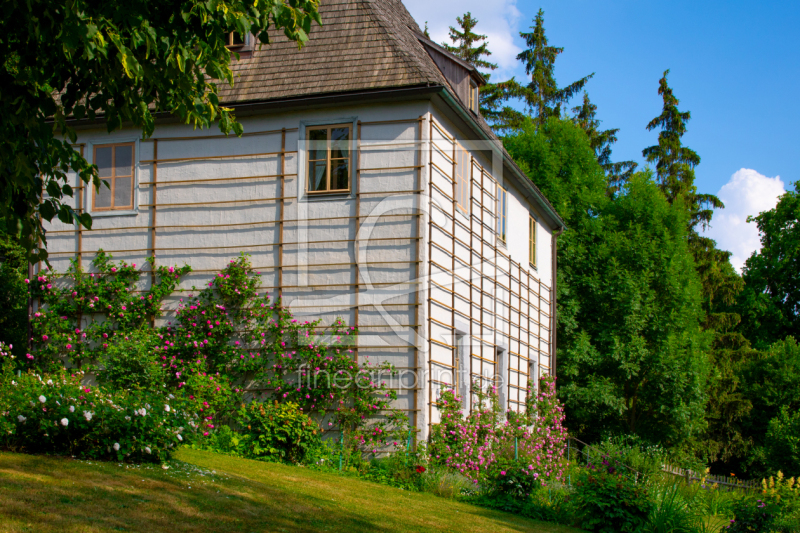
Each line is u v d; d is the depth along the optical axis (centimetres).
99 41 550
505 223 1731
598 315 2594
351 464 1171
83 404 830
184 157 1370
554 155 2859
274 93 1305
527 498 1138
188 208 1357
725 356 3225
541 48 3625
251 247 1319
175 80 664
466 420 1308
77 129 1418
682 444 2855
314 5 661
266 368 1285
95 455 814
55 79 629
